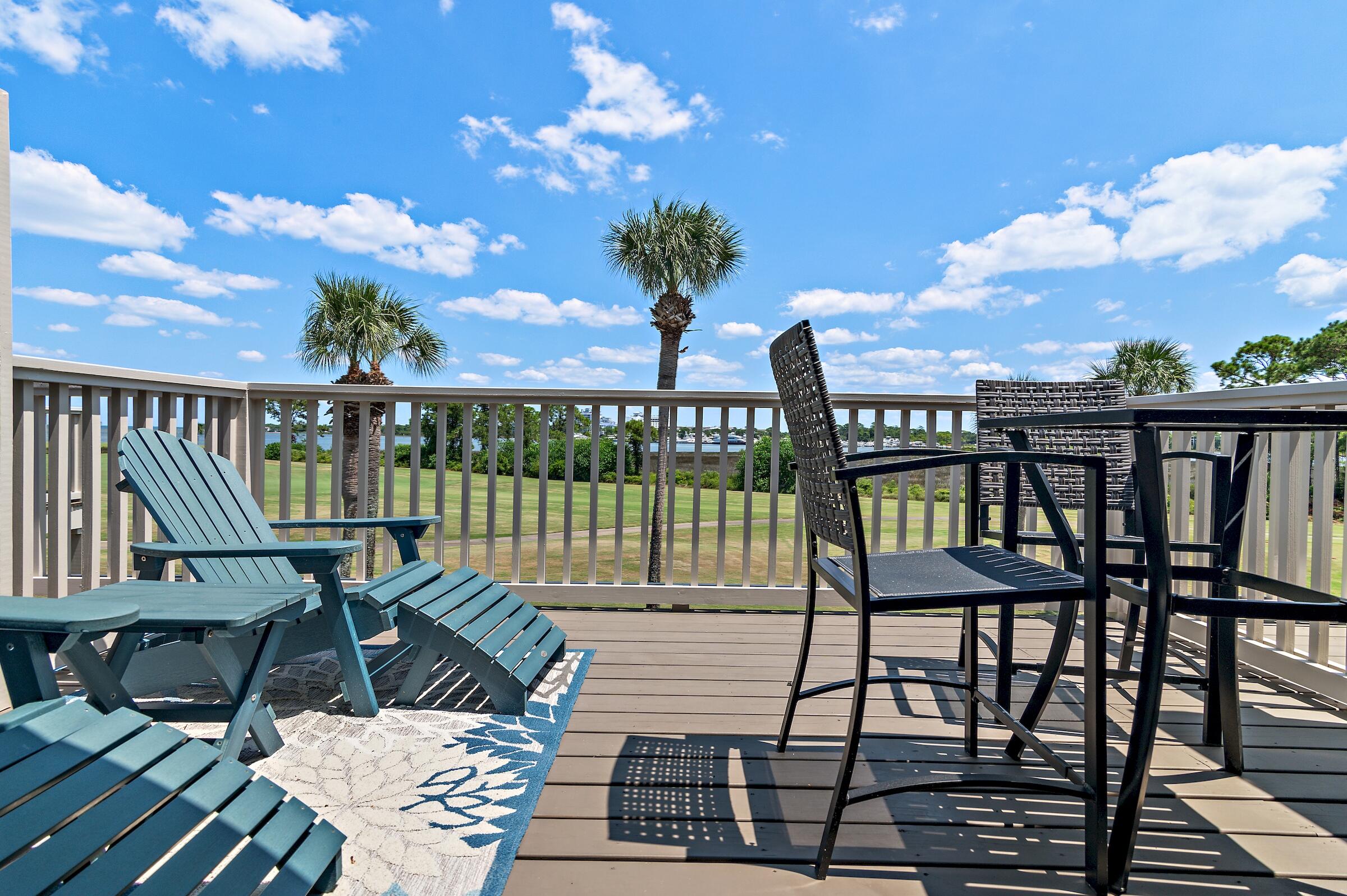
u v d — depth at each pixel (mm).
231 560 1965
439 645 1860
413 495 3037
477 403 3037
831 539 1343
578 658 2352
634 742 1683
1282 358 36438
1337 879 1170
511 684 1852
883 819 1340
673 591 3033
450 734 1721
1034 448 2455
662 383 13219
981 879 1161
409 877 1126
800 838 1273
